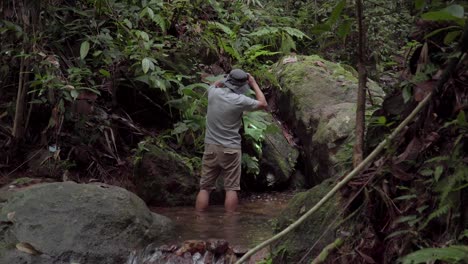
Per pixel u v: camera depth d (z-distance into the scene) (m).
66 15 6.83
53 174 6.11
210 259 4.31
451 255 1.64
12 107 6.32
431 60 2.21
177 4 7.92
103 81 6.77
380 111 2.45
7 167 6.06
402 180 2.21
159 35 7.78
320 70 7.67
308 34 9.27
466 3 1.82
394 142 2.10
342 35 2.22
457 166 2.00
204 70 7.86
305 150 7.18
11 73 6.46
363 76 2.26
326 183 3.18
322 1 9.24
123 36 7.02
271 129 6.96
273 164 7.07
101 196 4.73
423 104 1.86
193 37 8.08
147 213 4.93
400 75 2.38
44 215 4.50
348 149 3.36
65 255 4.28
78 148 6.37
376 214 2.24
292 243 3.08
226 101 6.00
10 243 4.35
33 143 6.38
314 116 6.97
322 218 3.00
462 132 2.02
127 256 4.44
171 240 4.75
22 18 6.01
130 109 7.06
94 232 4.46
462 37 1.79
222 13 8.95
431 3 1.96
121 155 6.63
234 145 6.07
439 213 1.98
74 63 6.74
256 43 8.91
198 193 6.42
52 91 6.10
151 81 6.55
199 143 6.95
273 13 9.72
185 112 6.90
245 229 5.19
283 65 8.16
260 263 3.36
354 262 2.23
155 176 6.34
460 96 1.97
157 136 6.88
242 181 6.95
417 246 2.09
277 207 6.26
